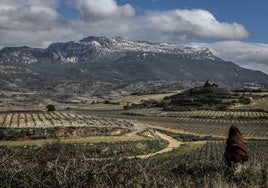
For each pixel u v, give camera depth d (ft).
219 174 47.34
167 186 42.60
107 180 39.96
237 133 54.34
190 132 443.73
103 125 320.50
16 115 350.43
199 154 202.18
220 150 231.30
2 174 37.11
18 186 36.63
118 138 273.33
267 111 652.07
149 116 645.10
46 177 37.60
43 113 379.96
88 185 38.04
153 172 45.32
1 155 39.78
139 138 285.64
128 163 43.37
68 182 37.40
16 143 229.04
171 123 541.34
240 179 49.39
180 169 54.44
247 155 53.36
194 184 44.55
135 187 40.93
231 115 627.46
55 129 276.00
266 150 215.10
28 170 37.73
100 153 215.92
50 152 41.45
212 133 442.50
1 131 257.75
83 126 296.30
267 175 49.57
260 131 468.34
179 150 254.06
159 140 305.32
